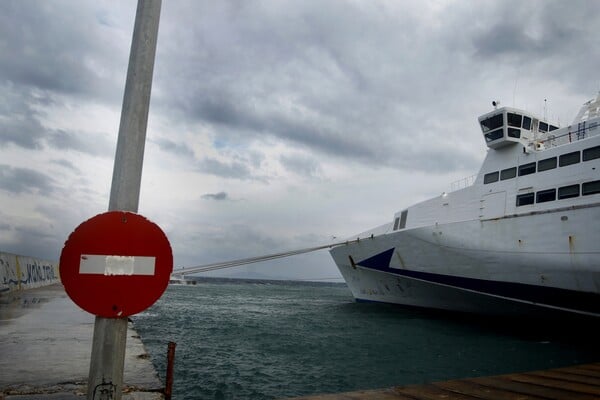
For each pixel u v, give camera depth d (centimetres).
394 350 1928
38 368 817
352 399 618
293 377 1421
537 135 2378
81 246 318
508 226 2134
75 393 664
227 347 1991
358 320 2938
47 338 1152
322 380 1385
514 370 1555
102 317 323
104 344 320
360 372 1502
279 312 3891
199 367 1542
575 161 1983
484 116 2406
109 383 317
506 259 2119
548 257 1952
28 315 1656
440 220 2658
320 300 6244
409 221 2922
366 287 3378
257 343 2116
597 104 2380
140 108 350
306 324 2869
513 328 2412
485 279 2236
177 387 1272
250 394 1216
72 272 313
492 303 2319
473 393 659
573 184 1961
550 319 2159
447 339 2214
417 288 2770
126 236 330
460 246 2336
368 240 3030
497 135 2344
